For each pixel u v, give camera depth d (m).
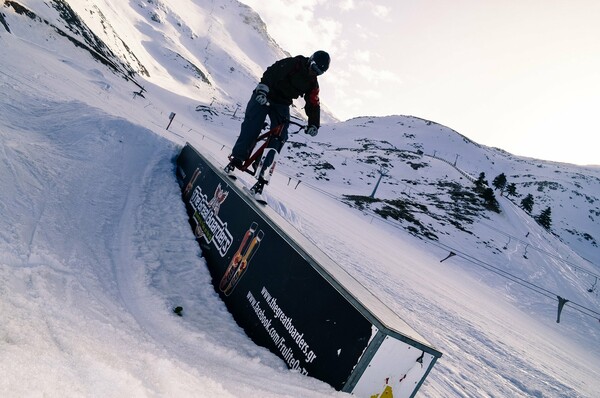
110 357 1.67
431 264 33.38
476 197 75.50
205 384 1.83
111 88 31.06
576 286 48.72
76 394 1.18
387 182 77.38
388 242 34.38
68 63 31.03
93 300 2.46
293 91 3.40
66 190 3.91
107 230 3.76
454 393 4.74
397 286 12.22
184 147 6.01
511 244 58.88
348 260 12.52
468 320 12.21
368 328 2.33
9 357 1.20
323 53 3.21
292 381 2.38
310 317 2.71
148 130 5.96
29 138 4.73
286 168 73.31
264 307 3.07
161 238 4.12
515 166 165.25
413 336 2.47
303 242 3.24
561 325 30.42
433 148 142.75
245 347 2.81
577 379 10.82
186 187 5.20
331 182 71.38
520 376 7.66
